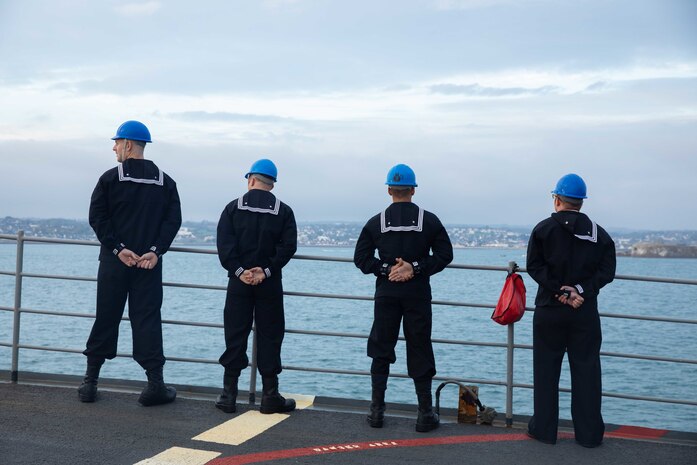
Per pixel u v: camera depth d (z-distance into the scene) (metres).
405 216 5.46
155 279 6.02
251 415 5.84
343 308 38.66
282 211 5.81
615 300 54.66
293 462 4.73
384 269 5.43
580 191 5.29
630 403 17.03
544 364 5.36
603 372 21.69
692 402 5.33
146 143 6.11
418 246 5.43
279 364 5.89
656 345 28.84
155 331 5.99
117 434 5.21
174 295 44.88
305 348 24.06
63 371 19.41
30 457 4.66
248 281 5.68
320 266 109.25
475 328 31.92
